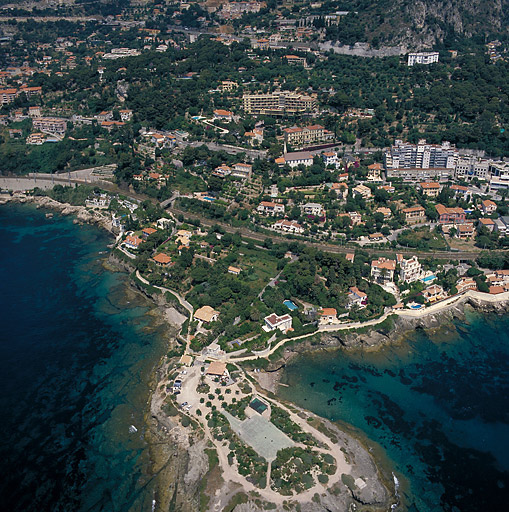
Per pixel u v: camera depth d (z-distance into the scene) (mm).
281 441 186500
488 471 184500
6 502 171000
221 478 171625
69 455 187000
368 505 168250
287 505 162750
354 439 193000
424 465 185375
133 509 167000
